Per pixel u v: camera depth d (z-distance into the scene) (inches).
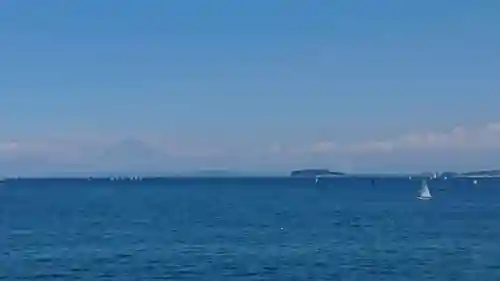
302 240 5930.1
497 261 4682.6
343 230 6845.5
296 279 4060.0
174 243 5728.3
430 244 5649.6
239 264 4562.0
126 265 4542.3
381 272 4276.6
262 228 7066.9
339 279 4060.0
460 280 4030.5
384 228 7071.9
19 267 4483.3
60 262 4685.0
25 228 7190.0
